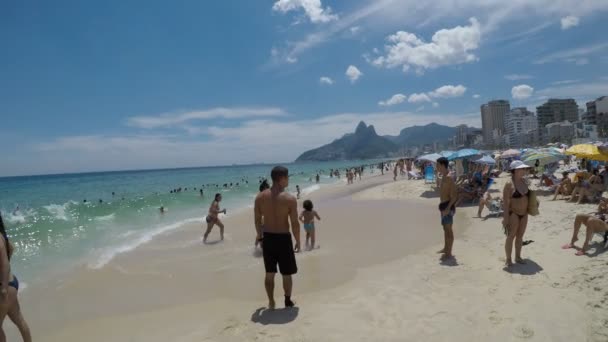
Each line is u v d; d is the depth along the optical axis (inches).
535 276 215.8
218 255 358.9
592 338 147.2
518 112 6830.7
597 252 239.1
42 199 1160.2
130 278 295.6
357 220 502.9
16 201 1087.0
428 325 169.5
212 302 229.5
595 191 443.8
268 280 195.8
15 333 206.7
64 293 267.3
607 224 236.5
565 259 236.7
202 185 1790.1
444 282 223.9
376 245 348.8
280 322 182.9
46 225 594.9
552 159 599.5
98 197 1215.6
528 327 159.9
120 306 235.0
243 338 168.4
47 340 194.1
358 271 269.0
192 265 324.2
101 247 427.5
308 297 219.0
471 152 736.3
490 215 455.2
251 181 2037.4
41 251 413.4
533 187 657.6
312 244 361.4
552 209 419.2
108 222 633.6
